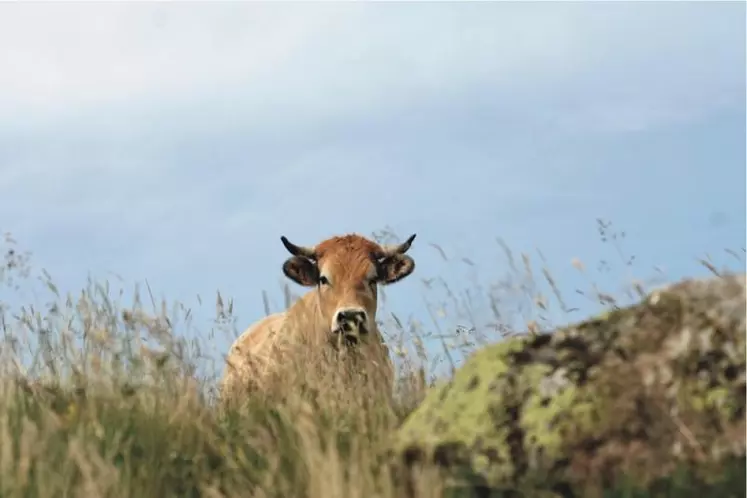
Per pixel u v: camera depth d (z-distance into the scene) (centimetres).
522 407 2011
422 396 2847
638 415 1933
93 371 2761
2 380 2719
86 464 2072
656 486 1862
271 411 2678
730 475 1836
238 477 2222
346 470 2116
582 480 1906
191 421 2564
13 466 2161
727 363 1947
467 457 1997
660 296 2091
